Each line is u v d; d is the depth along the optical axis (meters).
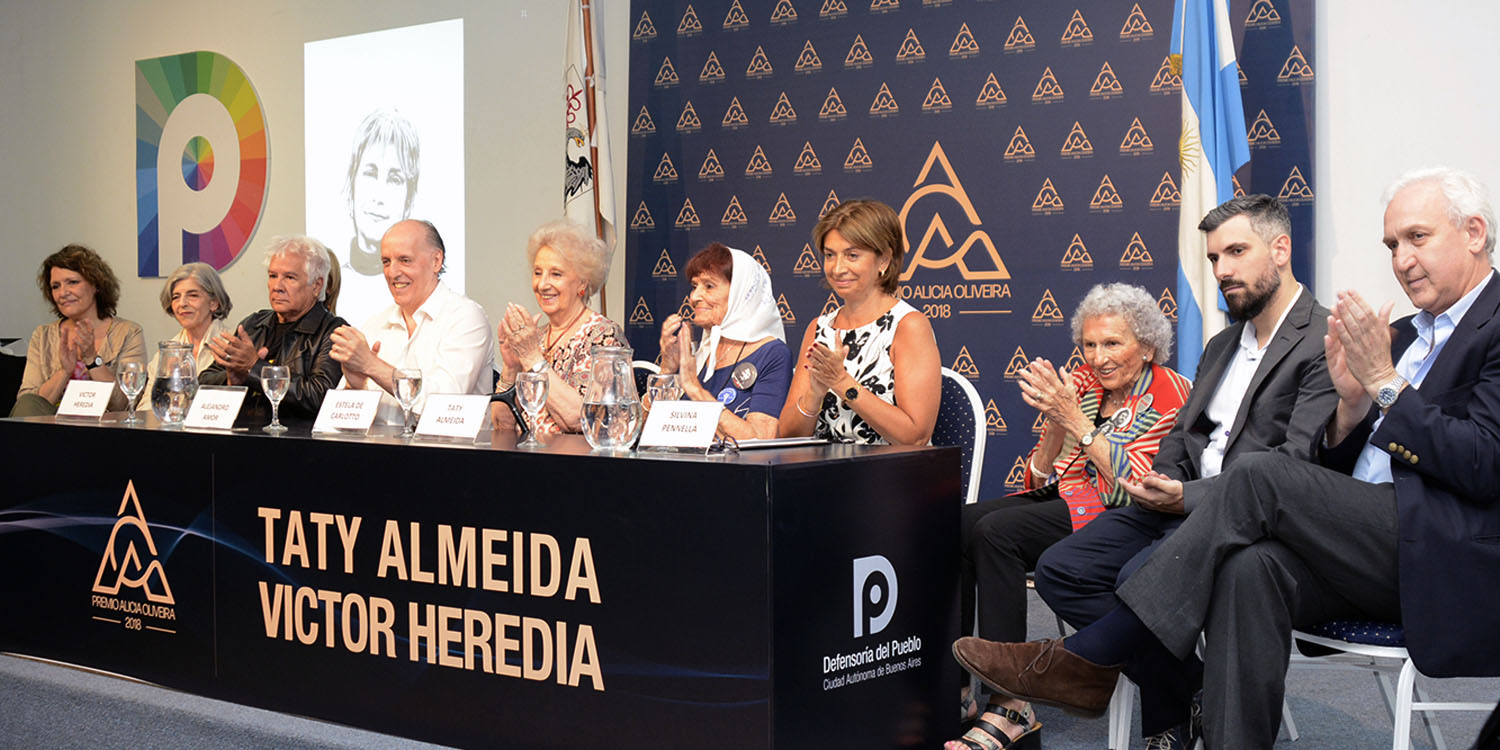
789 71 4.82
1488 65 3.78
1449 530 1.93
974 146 4.45
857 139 4.68
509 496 2.05
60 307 4.72
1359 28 3.96
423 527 2.16
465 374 3.28
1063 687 2.18
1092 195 4.23
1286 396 2.32
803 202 4.79
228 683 2.46
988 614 2.45
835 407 2.81
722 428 2.86
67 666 2.76
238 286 6.58
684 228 5.05
